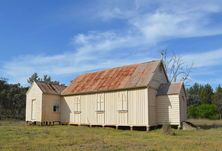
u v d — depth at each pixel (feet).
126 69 113.39
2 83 203.62
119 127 103.60
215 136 73.41
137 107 97.55
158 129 94.27
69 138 67.00
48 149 50.24
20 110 198.59
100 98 109.29
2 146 53.57
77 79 130.31
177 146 53.78
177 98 96.58
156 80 103.14
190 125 95.35
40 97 120.26
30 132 80.59
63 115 123.13
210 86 290.56
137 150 48.98
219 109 202.80
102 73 121.70
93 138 67.10
